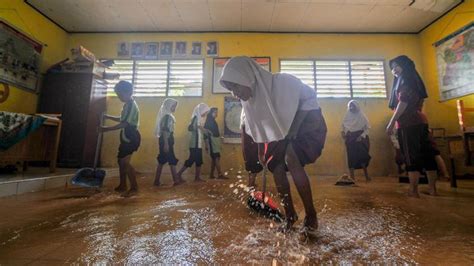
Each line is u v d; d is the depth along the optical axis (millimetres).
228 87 1323
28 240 1156
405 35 5531
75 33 5566
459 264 908
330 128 5293
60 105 4559
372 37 5559
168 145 3314
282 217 1545
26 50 4422
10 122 2676
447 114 4734
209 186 3217
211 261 925
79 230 1309
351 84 5453
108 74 4969
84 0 4484
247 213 1702
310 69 5523
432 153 2566
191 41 5570
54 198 2260
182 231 1295
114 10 4789
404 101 2443
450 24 4703
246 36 5562
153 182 3650
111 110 5273
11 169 3270
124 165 2615
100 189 2803
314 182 3838
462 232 1288
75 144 4414
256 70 1313
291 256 970
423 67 5363
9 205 1947
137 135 2676
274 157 1362
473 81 4246
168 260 934
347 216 1620
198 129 3865
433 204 2035
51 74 4676
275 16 4973
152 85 5480
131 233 1261
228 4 4602
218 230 1314
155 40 5578
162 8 4734
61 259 945
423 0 4441
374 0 4465
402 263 915
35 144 3156
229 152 5195
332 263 909
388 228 1351
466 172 4164
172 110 3480
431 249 1053
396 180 4113
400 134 2555
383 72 5480
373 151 5180
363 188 3088
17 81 4230
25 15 4434
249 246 1080
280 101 1268
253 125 1398
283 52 5535
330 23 5203
